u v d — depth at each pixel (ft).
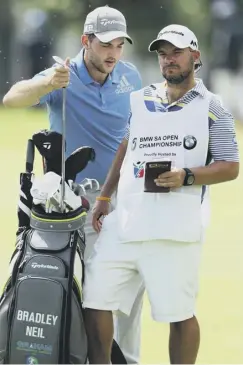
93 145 62.08
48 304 51.85
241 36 307.58
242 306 82.69
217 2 317.63
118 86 62.28
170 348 55.06
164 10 329.31
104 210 58.29
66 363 51.78
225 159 53.88
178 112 53.88
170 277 53.83
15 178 158.61
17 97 57.47
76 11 321.73
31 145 56.49
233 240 112.47
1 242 105.60
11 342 52.13
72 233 53.67
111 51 60.29
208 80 301.84
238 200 144.15
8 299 53.06
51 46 304.71
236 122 249.14
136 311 61.00
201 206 55.42
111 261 54.29
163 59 53.98
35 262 52.70
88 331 54.29
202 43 315.17
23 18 310.65
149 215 53.83
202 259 102.01
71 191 54.34
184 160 53.72
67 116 61.57
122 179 55.16
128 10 329.72
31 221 54.29
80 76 61.26
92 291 54.08
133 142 54.85
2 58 293.23
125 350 61.72
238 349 70.18
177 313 54.03
